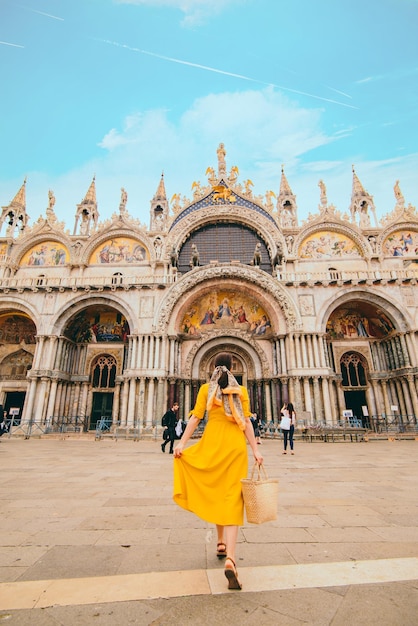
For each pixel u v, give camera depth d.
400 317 29.00
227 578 3.31
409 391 28.03
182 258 34.62
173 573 3.71
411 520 5.68
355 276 31.42
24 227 36.31
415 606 3.00
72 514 6.13
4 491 8.00
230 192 36.06
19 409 29.86
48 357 28.86
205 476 3.94
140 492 7.92
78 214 36.28
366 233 34.12
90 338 32.69
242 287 30.22
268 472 10.68
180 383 28.89
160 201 36.75
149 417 26.48
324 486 8.57
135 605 3.06
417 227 33.88
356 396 31.84
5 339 32.38
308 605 3.04
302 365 27.66
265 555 4.21
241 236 35.44
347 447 19.42
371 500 7.09
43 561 4.06
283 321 29.19
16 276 33.81
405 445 20.44
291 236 34.38
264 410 28.92
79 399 31.20
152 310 29.45
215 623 2.77
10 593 3.27
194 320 31.27
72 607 3.03
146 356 28.02
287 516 5.94
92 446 20.30
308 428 24.62
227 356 4.68
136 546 4.57
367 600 3.11
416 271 30.12
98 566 3.92
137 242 34.72
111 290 30.14
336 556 4.16
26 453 16.20
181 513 6.20
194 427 4.36
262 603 3.08
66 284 30.89
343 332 32.25
